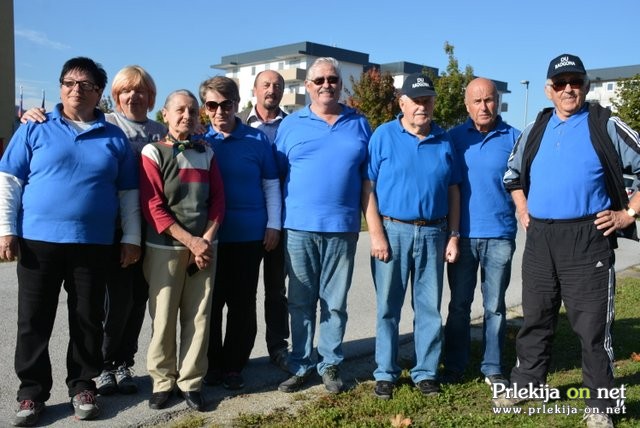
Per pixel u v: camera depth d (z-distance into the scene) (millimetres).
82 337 3730
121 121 4152
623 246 12742
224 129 4195
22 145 3570
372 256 4219
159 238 3834
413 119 3992
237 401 4055
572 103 3654
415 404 3943
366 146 4176
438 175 4027
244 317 4277
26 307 3607
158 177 3773
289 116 4371
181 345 3947
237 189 4191
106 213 3689
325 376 4199
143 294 4223
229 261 4254
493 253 4219
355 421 3717
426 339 4156
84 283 3676
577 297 3682
